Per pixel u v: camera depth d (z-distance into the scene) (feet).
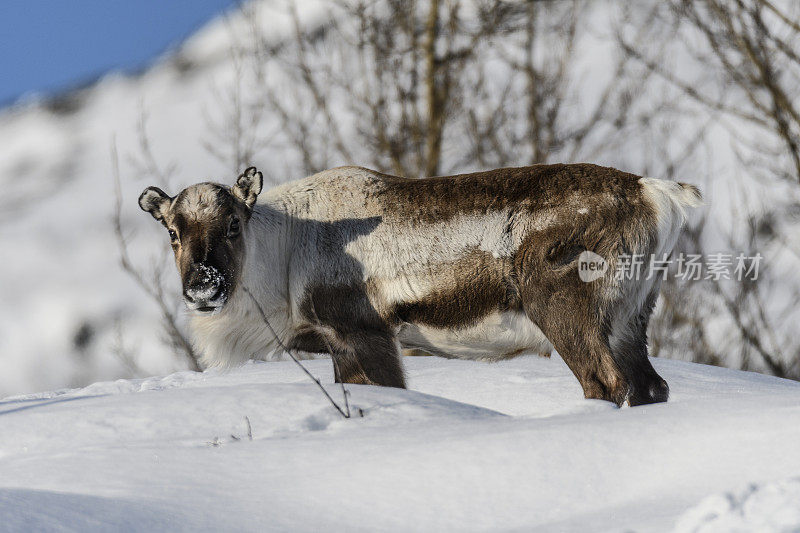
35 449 70.69
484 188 96.94
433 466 52.47
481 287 95.45
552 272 92.53
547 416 68.64
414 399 76.69
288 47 207.82
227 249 96.84
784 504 39.11
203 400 77.05
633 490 48.26
